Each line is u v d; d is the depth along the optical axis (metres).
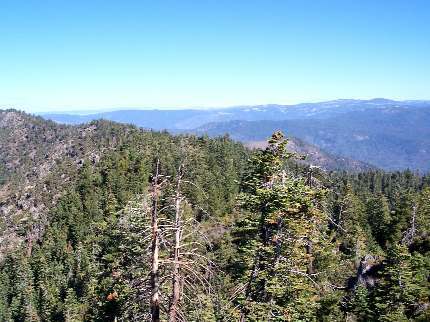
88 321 42.69
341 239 63.66
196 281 14.77
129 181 128.38
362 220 84.00
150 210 15.52
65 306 75.69
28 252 143.12
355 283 51.38
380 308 41.94
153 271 14.69
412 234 63.88
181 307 14.89
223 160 147.75
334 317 39.91
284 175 25.64
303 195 24.55
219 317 20.64
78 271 94.75
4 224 167.62
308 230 25.38
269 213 23.67
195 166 122.19
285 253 24.84
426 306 41.78
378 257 55.19
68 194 148.75
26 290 105.38
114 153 160.50
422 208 71.25
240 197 24.88
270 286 22.98
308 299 25.30
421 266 44.25
